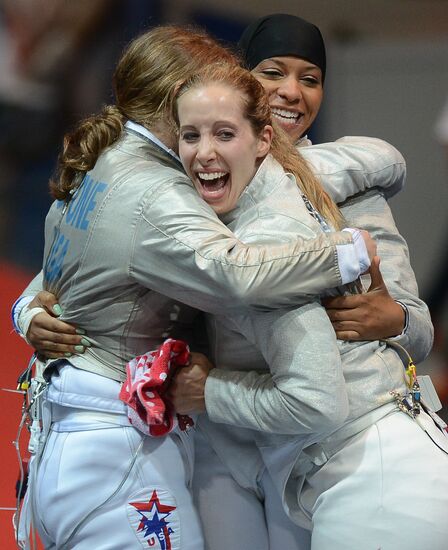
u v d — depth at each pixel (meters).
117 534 7.71
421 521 7.46
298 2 23.67
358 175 8.76
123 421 7.81
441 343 18.48
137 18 23.08
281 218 7.65
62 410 8.01
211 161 7.62
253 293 7.19
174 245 7.32
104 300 7.84
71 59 23.69
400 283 8.84
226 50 8.23
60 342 8.04
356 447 7.73
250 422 7.61
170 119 7.95
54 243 8.38
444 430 8.23
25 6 23.67
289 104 10.00
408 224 21.09
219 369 7.93
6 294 20.17
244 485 8.49
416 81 21.09
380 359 7.95
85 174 8.19
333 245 7.40
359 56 21.47
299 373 7.32
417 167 21.08
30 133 23.94
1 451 13.13
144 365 7.74
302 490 8.10
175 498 7.89
